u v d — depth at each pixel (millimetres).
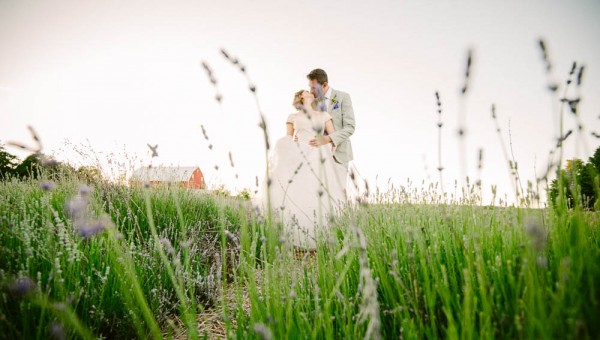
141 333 1195
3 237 1692
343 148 4242
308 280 1578
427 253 1331
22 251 1626
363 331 1126
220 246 3008
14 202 2387
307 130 4156
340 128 4254
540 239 807
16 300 1318
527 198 1373
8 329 1225
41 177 3324
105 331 1546
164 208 3221
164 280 2031
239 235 3076
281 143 3934
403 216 1946
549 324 740
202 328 1736
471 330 838
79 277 1540
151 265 2072
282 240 1282
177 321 1886
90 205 1677
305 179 3713
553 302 852
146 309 1095
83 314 1463
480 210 1673
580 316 823
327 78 4215
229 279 2541
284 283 1290
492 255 1323
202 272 2389
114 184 3498
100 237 1849
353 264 1566
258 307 1259
